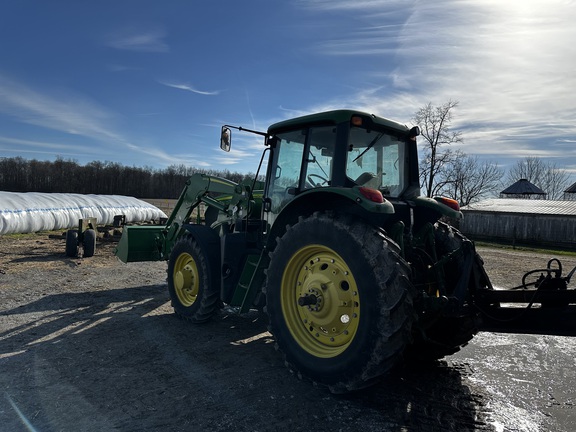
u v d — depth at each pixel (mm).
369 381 3064
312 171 4168
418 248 4016
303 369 3436
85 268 9031
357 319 3217
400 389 3574
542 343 5012
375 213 3504
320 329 3496
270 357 4211
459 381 3795
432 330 3863
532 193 48031
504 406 3307
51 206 16984
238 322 5434
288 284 3719
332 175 3814
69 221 17531
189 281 5398
